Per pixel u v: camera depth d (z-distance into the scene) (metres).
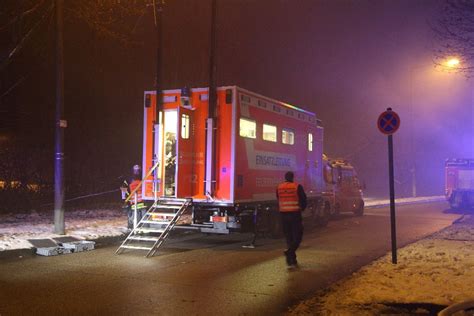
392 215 9.57
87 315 6.30
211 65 12.62
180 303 6.94
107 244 12.60
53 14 13.88
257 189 13.36
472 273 8.42
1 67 13.38
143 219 12.22
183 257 10.88
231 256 11.10
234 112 12.40
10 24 13.33
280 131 14.67
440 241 12.98
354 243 13.59
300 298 7.33
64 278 8.45
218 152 12.52
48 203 19.83
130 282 8.22
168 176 13.12
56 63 13.27
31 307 6.62
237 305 6.89
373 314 6.32
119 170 23.73
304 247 12.73
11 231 12.95
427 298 6.84
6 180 18.44
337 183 20.59
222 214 12.70
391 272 8.67
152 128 13.24
